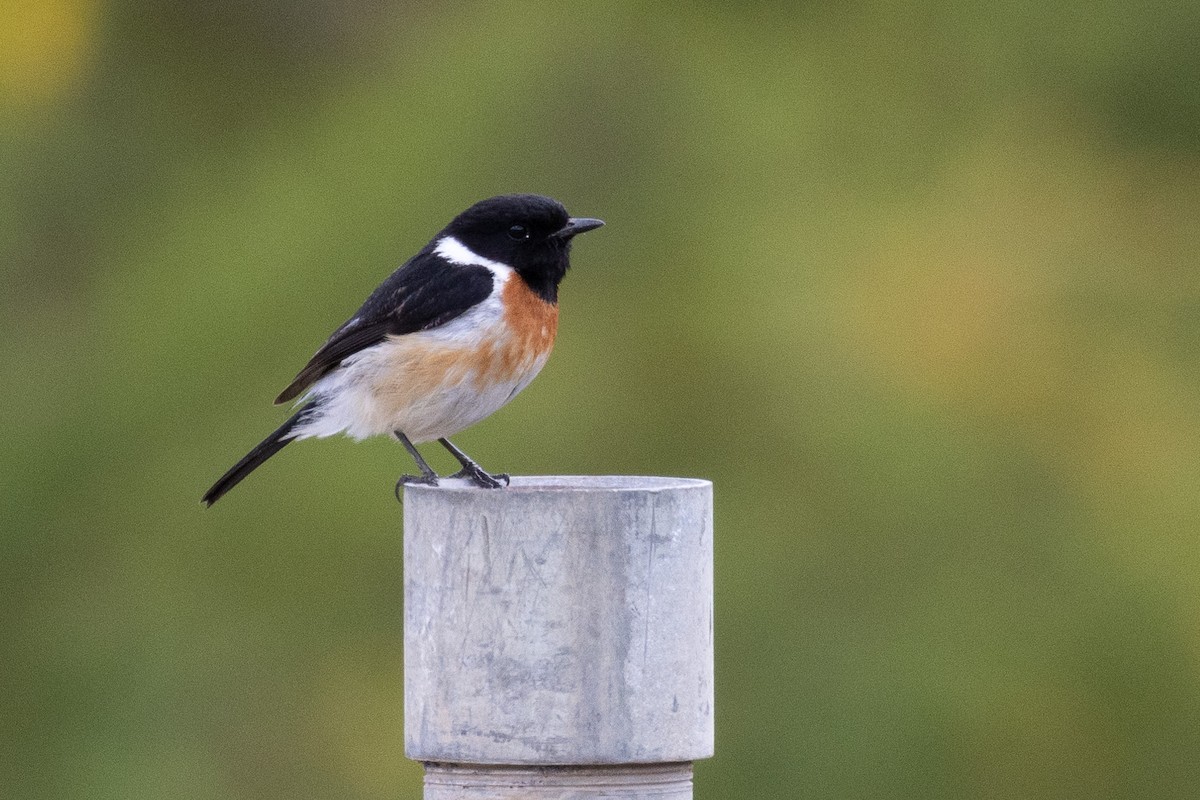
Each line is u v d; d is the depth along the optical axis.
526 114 15.92
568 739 5.41
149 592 15.02
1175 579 14.63
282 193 15.89
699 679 5.54
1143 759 14.35
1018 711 14.28
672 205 15.69
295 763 14.77
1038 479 14.86
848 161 16.06
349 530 14.76
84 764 14.84
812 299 15.32
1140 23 16.33
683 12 16.42
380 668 14.77
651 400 15.06
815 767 14.06
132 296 15.85
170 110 17.23
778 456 14.86
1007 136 16.25
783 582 14.46
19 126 17.03
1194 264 15.85
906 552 14.55
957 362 15.34
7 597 15.15
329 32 17.25
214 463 15.09
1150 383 15.31
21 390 15.64
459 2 16.89
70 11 17.22
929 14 16.55
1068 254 15.75
